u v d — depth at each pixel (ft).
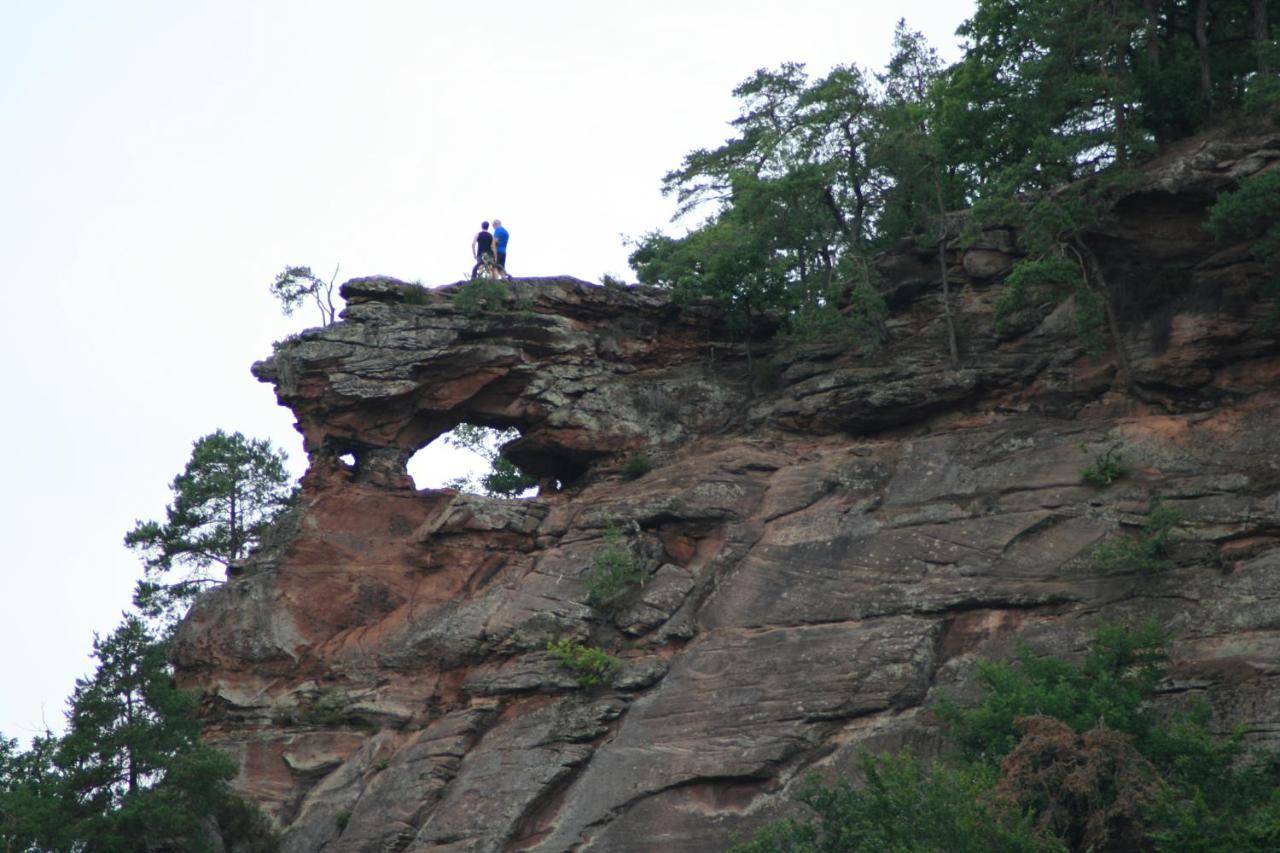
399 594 212.43
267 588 214.07
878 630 180.04
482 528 213.05
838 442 214.48
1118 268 202.90
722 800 171.94
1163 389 195.11
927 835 133.90
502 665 198.59
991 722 150.10
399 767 191.93
